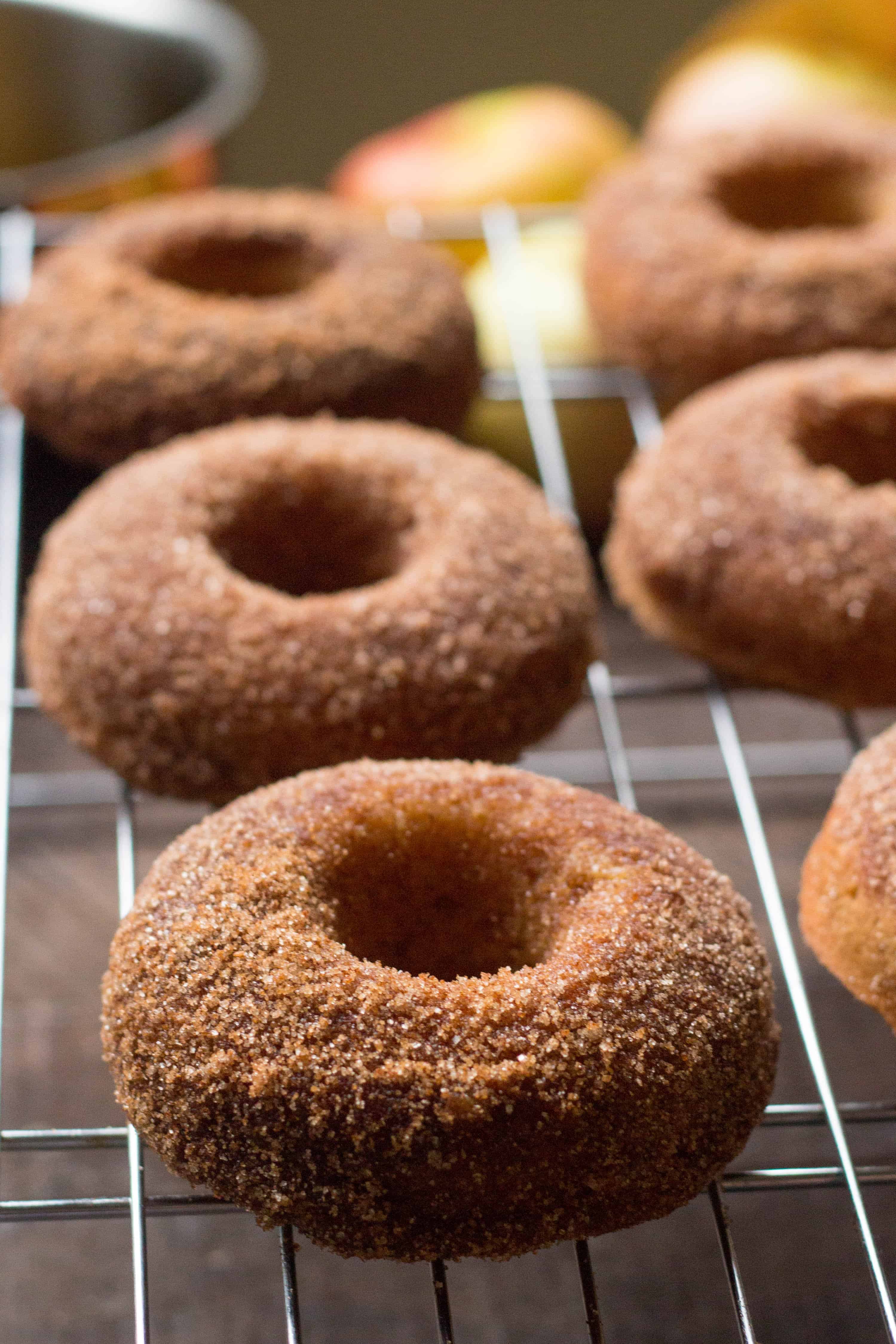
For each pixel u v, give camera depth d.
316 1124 0.31
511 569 0.39
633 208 0.46
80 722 0.38
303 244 0.45
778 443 0.41
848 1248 0.38
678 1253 0.38
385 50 0.60
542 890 0.34
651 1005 0.32
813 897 0.35
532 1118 0.32
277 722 0.37
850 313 0.44
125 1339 0.37
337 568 0.41
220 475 0.40
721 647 0.40
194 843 0.34
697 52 0.56
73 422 0.42
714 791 0.44
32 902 0.42
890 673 0.39
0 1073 0.39
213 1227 0.38
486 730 0.37
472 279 0.50
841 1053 0.40
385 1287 0.37
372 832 0.34
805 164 0.48
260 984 0.32
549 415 0.46
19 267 0.48
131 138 0.51
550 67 0.62
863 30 0.54
